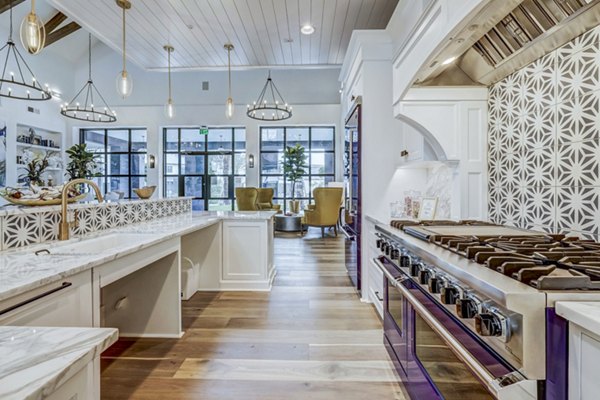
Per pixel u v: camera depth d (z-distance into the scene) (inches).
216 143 381.7
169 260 97.2
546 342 28.8
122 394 69.3
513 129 72.3
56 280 46.7
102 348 28.8
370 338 94.7
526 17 55.4
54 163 325.1
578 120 54.5
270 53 188.2
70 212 81.4
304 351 87.3
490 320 32.1
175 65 206.1
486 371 33.2
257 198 341.4
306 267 182.1
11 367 24.0
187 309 118.5
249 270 141.5
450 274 42.4
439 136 84.8
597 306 27.2
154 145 363.9
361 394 69.2
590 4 46.3
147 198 129.0
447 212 100.8
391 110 126.7
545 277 30.4
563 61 57.2
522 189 69.7
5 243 65.4
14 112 282.2
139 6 137.5
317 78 364.8
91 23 152.4
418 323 56.5
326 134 380.2
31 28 90.0
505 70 72.1
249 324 105.1
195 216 145.3
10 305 40.4
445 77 80.5
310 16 146.5
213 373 77.2
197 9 140.4
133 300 97.9
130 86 135.0
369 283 125.6
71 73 354.9
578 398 26.4
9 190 72.6
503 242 49.9
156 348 89.7
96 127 363.9
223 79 364.5
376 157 126.8
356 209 135.5
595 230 52.0
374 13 144.1
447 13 54.3
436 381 48.8
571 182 56.4
